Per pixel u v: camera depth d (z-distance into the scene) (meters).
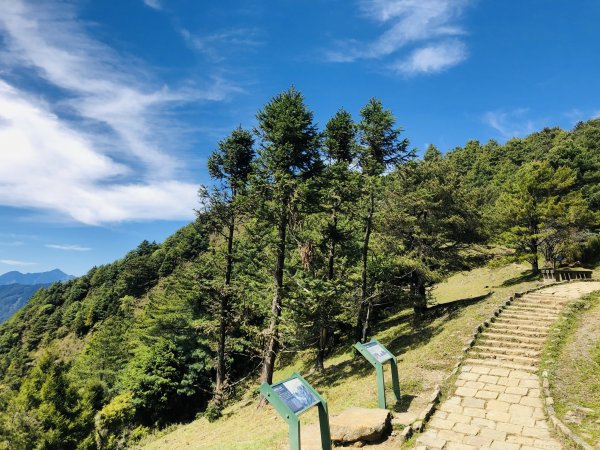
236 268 25.89
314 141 18.92
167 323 33.62
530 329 15.04
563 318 15.40
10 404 22.39
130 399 30.16
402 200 23.17
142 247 126.50
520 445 7.86
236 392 27.62
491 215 31.12
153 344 34.00
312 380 20.69
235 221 23.02
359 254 24.95
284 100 19.16
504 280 33.97
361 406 11.09
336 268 24.12
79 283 118.00
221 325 22.91
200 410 31.19
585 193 43.78
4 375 86.06
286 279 22.48
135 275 97.25
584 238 31.00
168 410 30.61
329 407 12.37
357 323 22.39
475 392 10.81
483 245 28.61
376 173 20.98
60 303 119.94
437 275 22.33
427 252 23.70
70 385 24.23
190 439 17.67
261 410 18.14
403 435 8.37
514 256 30.08
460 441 8.16
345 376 18.48
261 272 24.55
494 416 9.31
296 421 6.32
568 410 9.19
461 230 24.64
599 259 30.53
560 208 27.97
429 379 12.49
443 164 25.14
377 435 8.42
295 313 20.30
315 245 21.09
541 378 11.19
